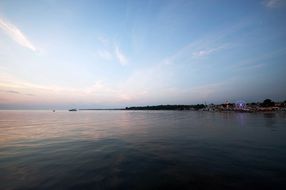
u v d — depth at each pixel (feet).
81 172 46.91
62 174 45.62
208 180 40.70
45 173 46.55
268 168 48.32
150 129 148.66
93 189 37.11
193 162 54.39
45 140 97.09
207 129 144.15
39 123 221.87
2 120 283.59
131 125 188.14
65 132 131.34
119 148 75.46
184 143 85.81
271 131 127.85
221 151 68.39
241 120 247.09
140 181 40.63
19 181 41.75
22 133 126.11
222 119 276.00
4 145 83.71
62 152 68.90
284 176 42.65
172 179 41.52
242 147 75.36
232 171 46.21
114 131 136.15
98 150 71.92
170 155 63.05
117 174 45.09
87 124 204.74
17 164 54.13
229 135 110.63
